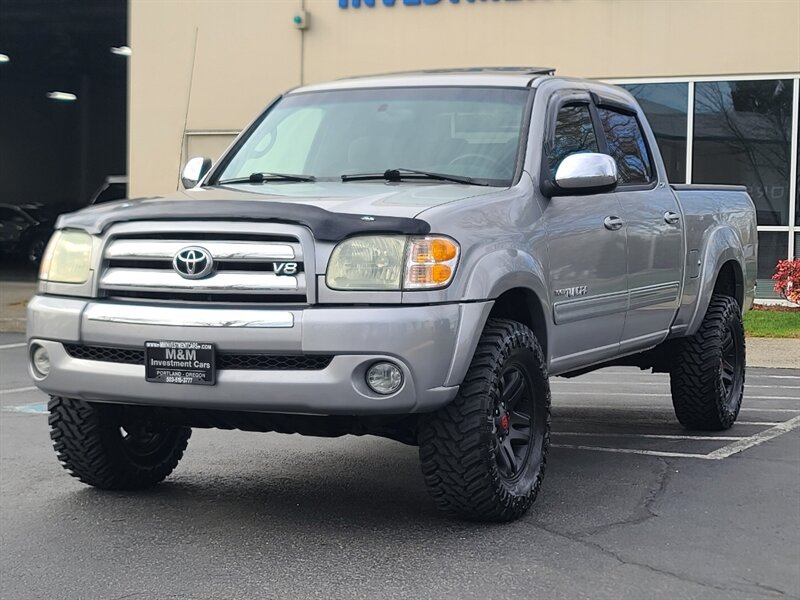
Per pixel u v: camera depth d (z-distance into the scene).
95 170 40.09
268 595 4.25
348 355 4.56
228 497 5.80
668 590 4.31
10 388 10.08
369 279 4.63
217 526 5.22
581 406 9.24
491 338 5.02
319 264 4.64
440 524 5.24
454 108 6.11
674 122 17.06
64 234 5.24
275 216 4.68
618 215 6.33
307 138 6.28
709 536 5.07
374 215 4.74
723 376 7.78
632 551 4.82
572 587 4.33
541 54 17.47
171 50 19.30
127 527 5.22
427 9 17.97
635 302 6.54
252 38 18.91
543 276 5.45
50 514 5.46
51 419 5.59
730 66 16.73
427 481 4.98
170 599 4.22
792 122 16.55
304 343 4.57
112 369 4.92
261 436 7.55
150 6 19.30
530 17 17.48
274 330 4.60
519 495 5.18
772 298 16.84
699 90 16.92
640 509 5.55
